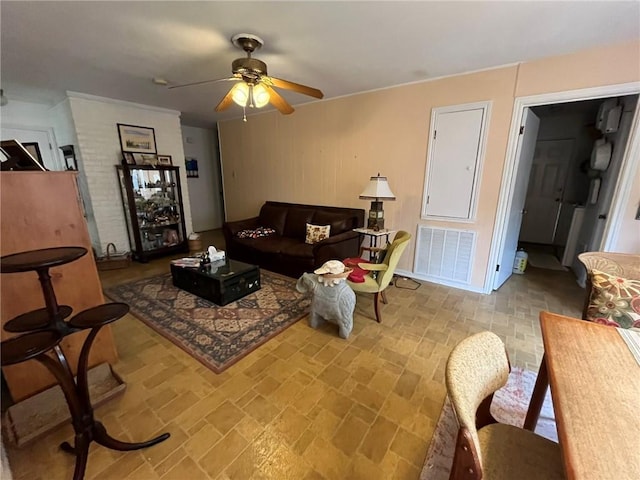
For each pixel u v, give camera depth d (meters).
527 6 1.77
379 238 3.85
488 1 1.72
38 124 4.17
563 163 5.12
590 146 4.78
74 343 1.78
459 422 0.68
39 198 1.53
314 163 4.31
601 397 0.80
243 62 2.11
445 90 3.05
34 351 0.94
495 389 0.97
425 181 3.36
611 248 2.59
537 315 2.70
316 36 2.17
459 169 3.11
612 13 1.82
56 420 1.47
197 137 6.43
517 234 3.62
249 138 5.11
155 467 1.28
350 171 3.96
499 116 2.80
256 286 3.13
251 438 1.42
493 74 2.77
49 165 4.32
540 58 2.53
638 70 2.20
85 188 4.04
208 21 1.97
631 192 2.45
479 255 3.16
